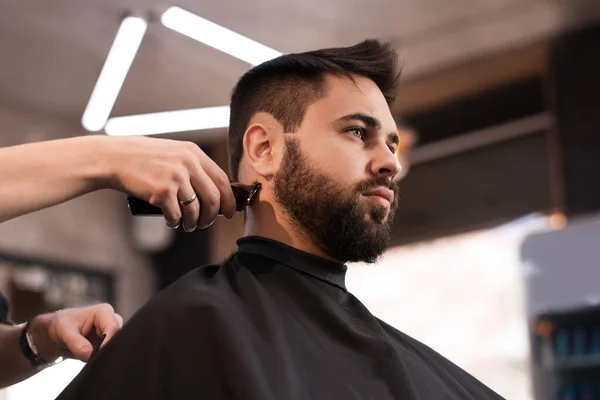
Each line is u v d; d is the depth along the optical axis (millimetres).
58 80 4750
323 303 1308
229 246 5340
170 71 4645
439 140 4820
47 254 5043
